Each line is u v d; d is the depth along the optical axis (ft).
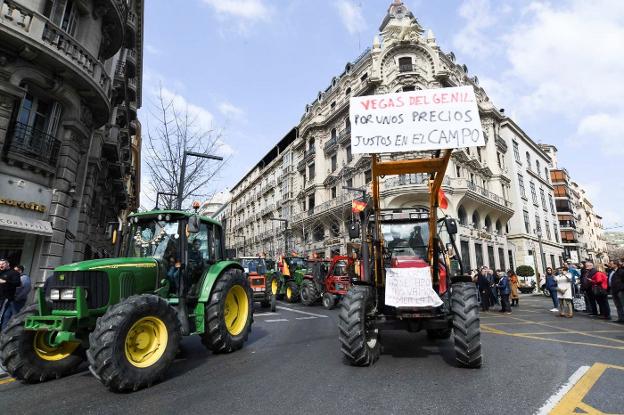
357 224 20.65
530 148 134.31
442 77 88.79
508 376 14.71
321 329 28.96
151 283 17.48
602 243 307.78
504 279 43.24
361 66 101.14
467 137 15.28
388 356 18.58
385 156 72.64
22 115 34.50
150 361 14.48
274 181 153.38
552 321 33.30
